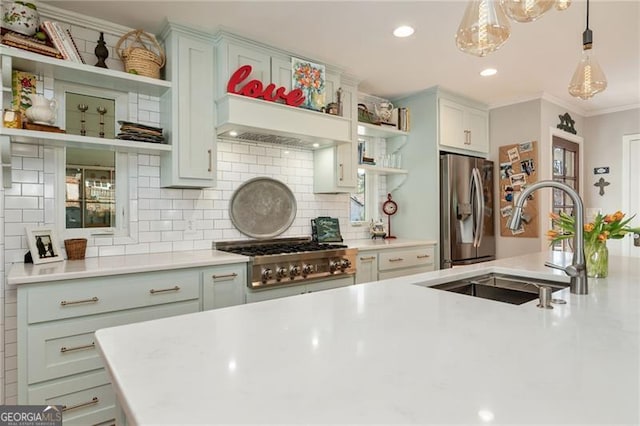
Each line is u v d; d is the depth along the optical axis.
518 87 3.78
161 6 2.26
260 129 2.67
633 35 2.64
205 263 2.30
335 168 3.32
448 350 0.84
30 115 2.03
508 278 2.00
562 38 2.68
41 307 1.78
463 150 4.15
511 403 0.61
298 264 2.70
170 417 0.57
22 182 2.22
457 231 3.86
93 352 1.92
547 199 4.03
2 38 1.94
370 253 3.26
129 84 2.43
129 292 2.04
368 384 0.67
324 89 3.07
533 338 0.92
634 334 0.95
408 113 4.05
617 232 1.74
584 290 1.41
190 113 2.54
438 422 0.55
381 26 2.52
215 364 0.76
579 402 0.61
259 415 0.58
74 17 2.34
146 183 2.67
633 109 4.41
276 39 2.70
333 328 1.00
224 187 3.02
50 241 2.22
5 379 2.04
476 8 1.39
